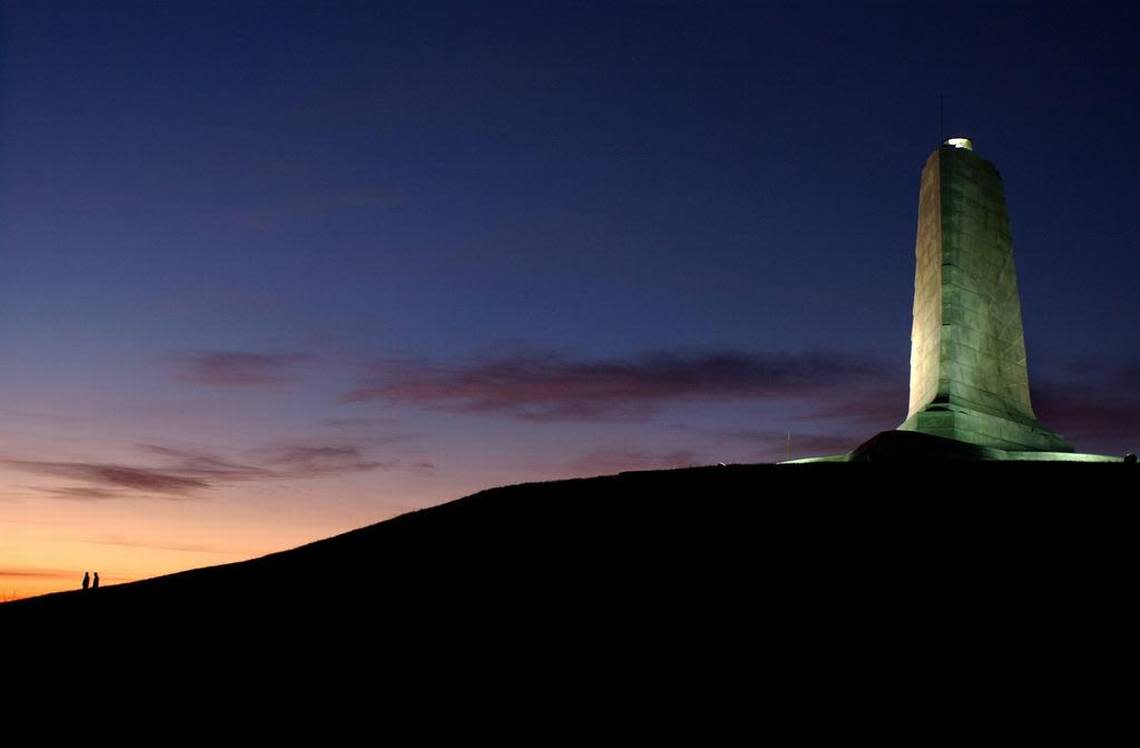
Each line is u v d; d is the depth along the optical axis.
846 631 27.77
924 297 58.03
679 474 44.72
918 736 22.22
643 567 33.75
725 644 27.58
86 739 25.75
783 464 45.50
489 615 31.22
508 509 42.09
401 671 27.95
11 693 29.17
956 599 29.25
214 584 37.88
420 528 41.28
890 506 37.28
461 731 24.17
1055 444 54.03
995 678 24.59
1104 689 23.78
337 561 38.53
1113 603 28.33
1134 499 36.53
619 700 24.98
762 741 22.52
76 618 35.69
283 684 28.02
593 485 44.41
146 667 30.33
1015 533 33.94
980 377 55.09
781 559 33.31
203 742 24.98
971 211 57.19
